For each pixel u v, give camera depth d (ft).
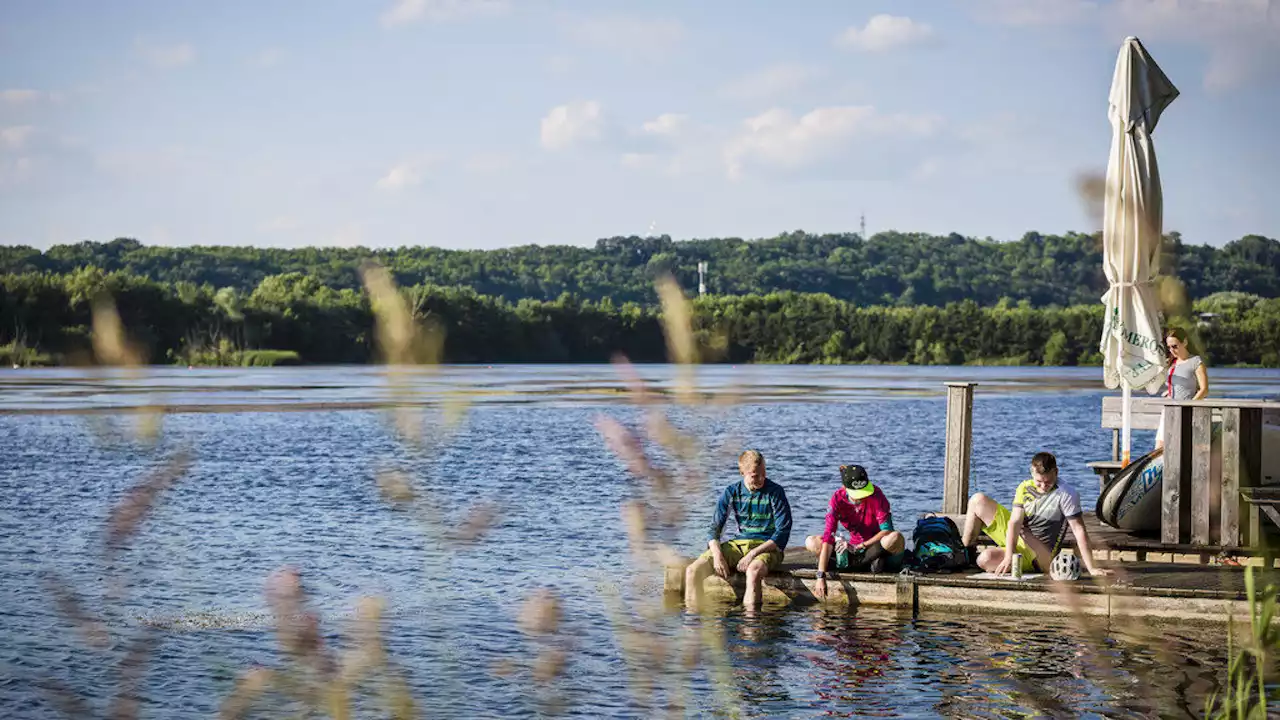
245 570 44.04
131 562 45.70
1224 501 36.94
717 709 25.76
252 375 307.99
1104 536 41.47
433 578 42.06
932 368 470.80
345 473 82.84
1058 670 29.09
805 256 655.76
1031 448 116.16
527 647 31.17
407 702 17.04
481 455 98.58
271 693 26.30
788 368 474.49
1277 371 401.49
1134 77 40.91
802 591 37.50
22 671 28.58
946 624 34.45
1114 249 41.04
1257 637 8.48
